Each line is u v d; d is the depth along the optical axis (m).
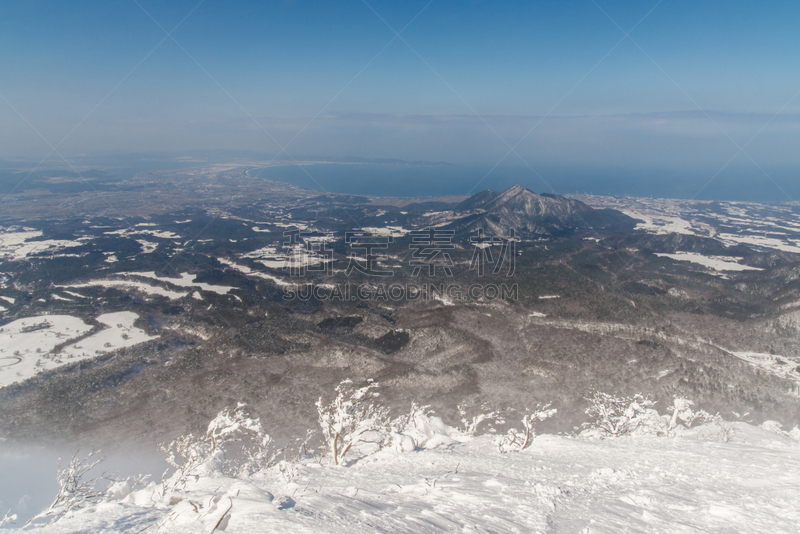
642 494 8.48
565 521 6.82
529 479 10.55
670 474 10.38
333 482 10.55
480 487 9.34
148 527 6.13
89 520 6.62
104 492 9.35
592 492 8.91
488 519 6.74
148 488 9.52
